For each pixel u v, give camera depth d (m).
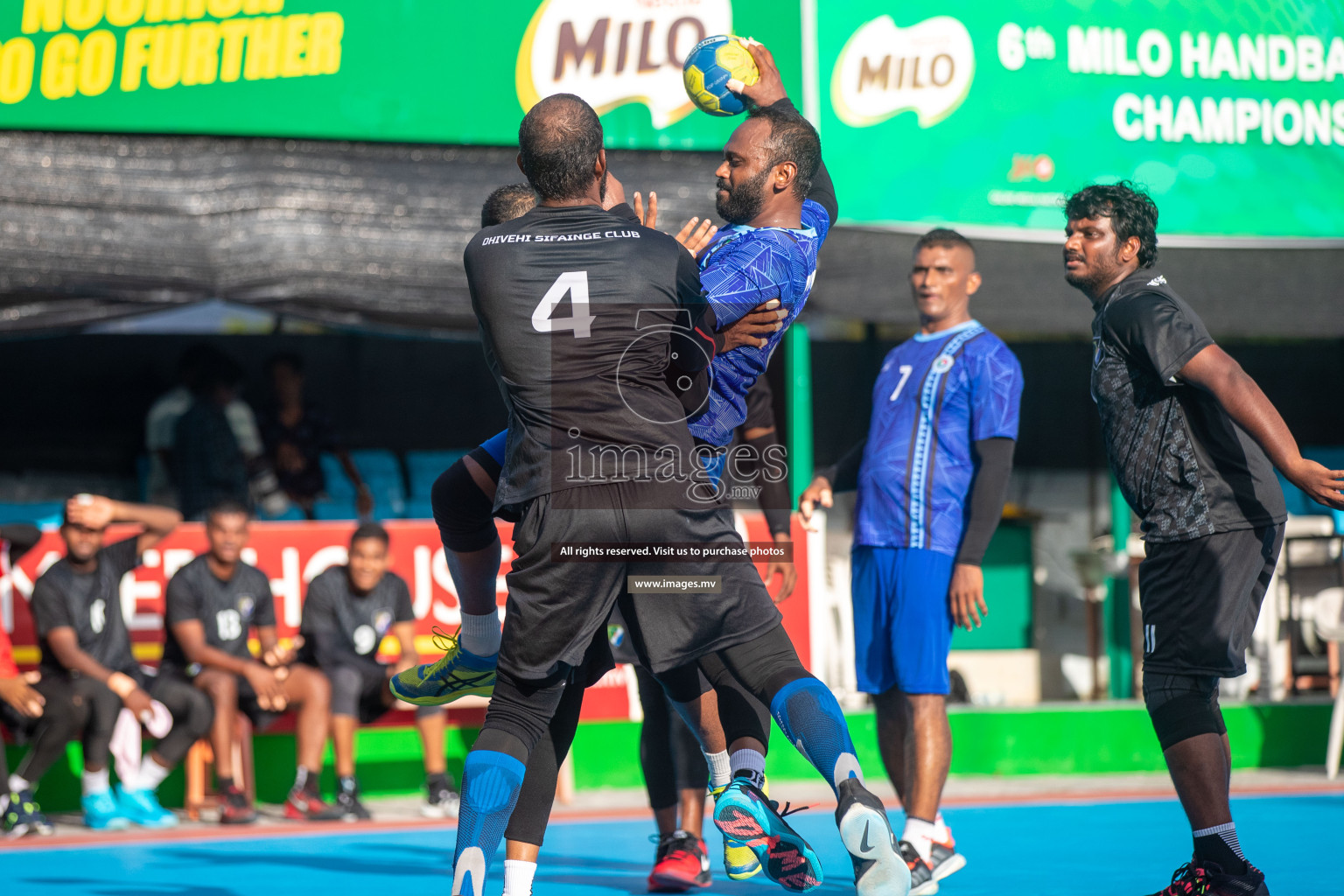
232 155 18.16
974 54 18.64
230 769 14.55
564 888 9.84
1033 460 24.72
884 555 10.17
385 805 15.96
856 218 18.44
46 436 24.00
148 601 16.05
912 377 10.45
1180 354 7.68
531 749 6.61
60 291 18.09
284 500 22.78
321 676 14.92
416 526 16.47
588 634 6.23
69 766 15.75
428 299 19.20
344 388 25.22
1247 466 7.85
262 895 9.71
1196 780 7.69
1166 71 19.16
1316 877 9.39
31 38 17.58
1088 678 23.28
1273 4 19.39
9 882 10.52
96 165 17.83
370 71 18.12
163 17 17.77
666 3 18.30
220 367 22.20
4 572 15.59
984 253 19.58
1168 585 7.89
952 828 12.48
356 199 18.48
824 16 18.38
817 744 6.07
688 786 10.02
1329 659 19.89
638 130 18.33
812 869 7.05
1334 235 19.53
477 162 18.66
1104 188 8.52
